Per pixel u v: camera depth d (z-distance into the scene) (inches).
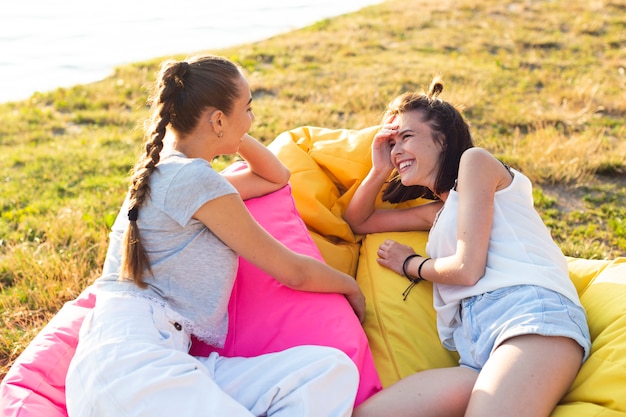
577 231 171.3
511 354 86.0
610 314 97.4
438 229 106.2
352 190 131.6
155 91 94.7
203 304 89.0
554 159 206.2
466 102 265.7
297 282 97.0
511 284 94.0
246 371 85.1
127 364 76.7
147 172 87.5
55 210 189.6
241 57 363.6
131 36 425.7
